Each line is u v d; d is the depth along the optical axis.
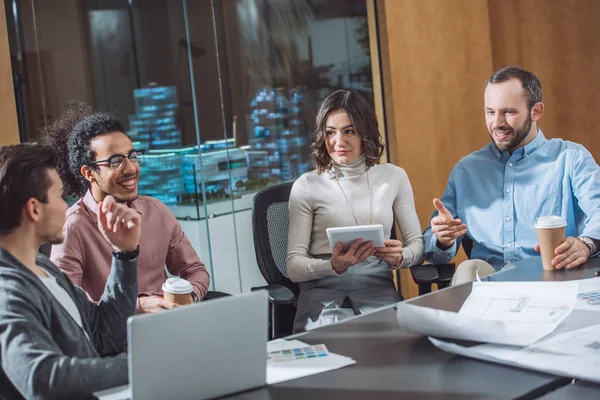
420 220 4.02
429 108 4.02
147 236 2.47
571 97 4.40
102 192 2.34
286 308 2.57
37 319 1.41
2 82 2.52
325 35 3.61
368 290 2.61
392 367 1.43
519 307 1.65
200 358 1.32
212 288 3.11
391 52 3.82
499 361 1.41
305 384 1.38
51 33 2.63
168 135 2.94
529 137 2.68
